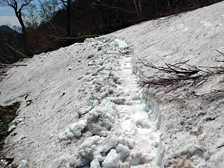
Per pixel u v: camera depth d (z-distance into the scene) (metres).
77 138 3.33
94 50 7.96
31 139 4.46
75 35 16.47
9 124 5.88
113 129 3.01
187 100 2.74
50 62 9.96
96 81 4.91
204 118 2.35
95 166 2.48
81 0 23.66
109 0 17.67
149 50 5.14
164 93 3.13
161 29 6.49
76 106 4.50
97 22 22.77
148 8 13.75
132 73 4.69
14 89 9.45
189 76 3.14
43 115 5.31
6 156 4.26
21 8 21.72
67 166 2.90
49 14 22.42
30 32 21.22
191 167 1.92
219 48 3.49
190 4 8.30
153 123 2.90
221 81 2.71
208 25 4.58
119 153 2.51
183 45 4.40
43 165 3.26
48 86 7.29
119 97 3.83
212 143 2.03
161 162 2.15
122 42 7.50
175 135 2.31
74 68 7.26
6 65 14.11
